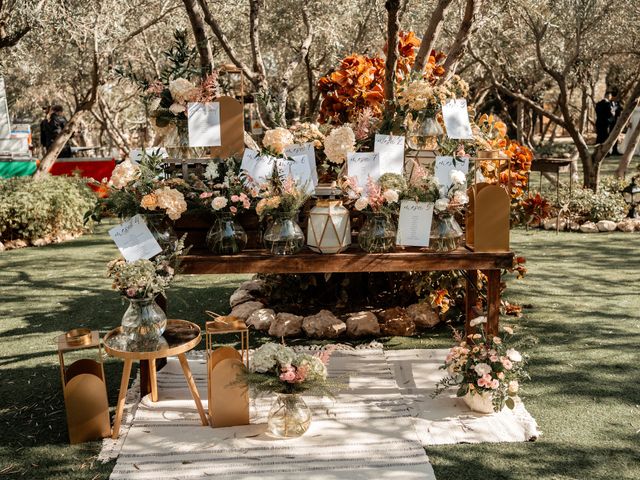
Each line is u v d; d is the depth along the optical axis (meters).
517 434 3.01
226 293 5.59
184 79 3.46
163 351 2.98
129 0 9.08
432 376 3.71
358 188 3.32
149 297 3.02
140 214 3.20
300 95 17.42
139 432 3.10
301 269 3.29
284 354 2.96
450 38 9.54
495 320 3.40
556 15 8.77
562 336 4.33
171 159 3.53
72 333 3.14
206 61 4.77
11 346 4.41
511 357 3.09
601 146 9.20
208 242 3.32
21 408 3.42
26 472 2.79
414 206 3.27
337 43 8.66
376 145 3.47
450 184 3.32
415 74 3.71
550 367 3.80
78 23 7.96
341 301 4.83
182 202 3.12
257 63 5.79
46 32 8.23
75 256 7.43
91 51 9.29
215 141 3.44
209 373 3.12
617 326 4.51
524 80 14.16
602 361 3.87
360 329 4.40
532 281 5.80
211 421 3.13
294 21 8.27
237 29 9.60
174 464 2.80
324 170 4.04
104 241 8.39
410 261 3.30
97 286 5.99
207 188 3.32
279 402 3.06
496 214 3.27
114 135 13.98
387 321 4.47
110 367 4.01
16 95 16.30
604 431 3.03
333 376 3.71
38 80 12.07
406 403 3.36
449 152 3.62
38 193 8.18
